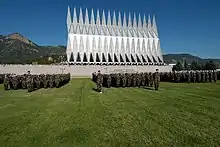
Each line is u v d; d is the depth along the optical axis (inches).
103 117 486.3
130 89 1095.0
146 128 393.1
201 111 525.3
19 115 517.3
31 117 495.8
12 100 763.4
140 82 1227.9
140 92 957.2
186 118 458.6
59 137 354.3
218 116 472.4
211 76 1507.1
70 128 404.2
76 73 3117.6
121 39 4077.3
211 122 424.5
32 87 1075.9
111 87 1218.6
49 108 605.3
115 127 405.4
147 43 4220.0
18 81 1144.8
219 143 312.3
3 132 384.5
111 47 3983.8
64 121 456.4
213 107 574.2
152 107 591.5
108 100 739.4
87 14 4109.3
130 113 520.4
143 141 327.6
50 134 370.6
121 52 4010.8
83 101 726.5
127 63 3897.6
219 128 383.9
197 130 374.0
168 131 372.5
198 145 305.9
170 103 650.8
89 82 1777.8
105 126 414.0
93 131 383.6
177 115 487.2
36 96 866.8
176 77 1578.5
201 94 855.7
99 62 3794.3
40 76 1201.4
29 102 716.0
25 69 2827.3
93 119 470.3
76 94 921.5
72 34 3885.3
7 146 319.0
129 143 321.7
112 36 4055.1
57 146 316.5
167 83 1487.5
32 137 356.2
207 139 328.8
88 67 3157.0
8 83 1122.0
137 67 3331.7
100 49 3939.5
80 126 416.2
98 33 4015.8
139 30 4318.4
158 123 424.8
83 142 330.0
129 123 430.3
